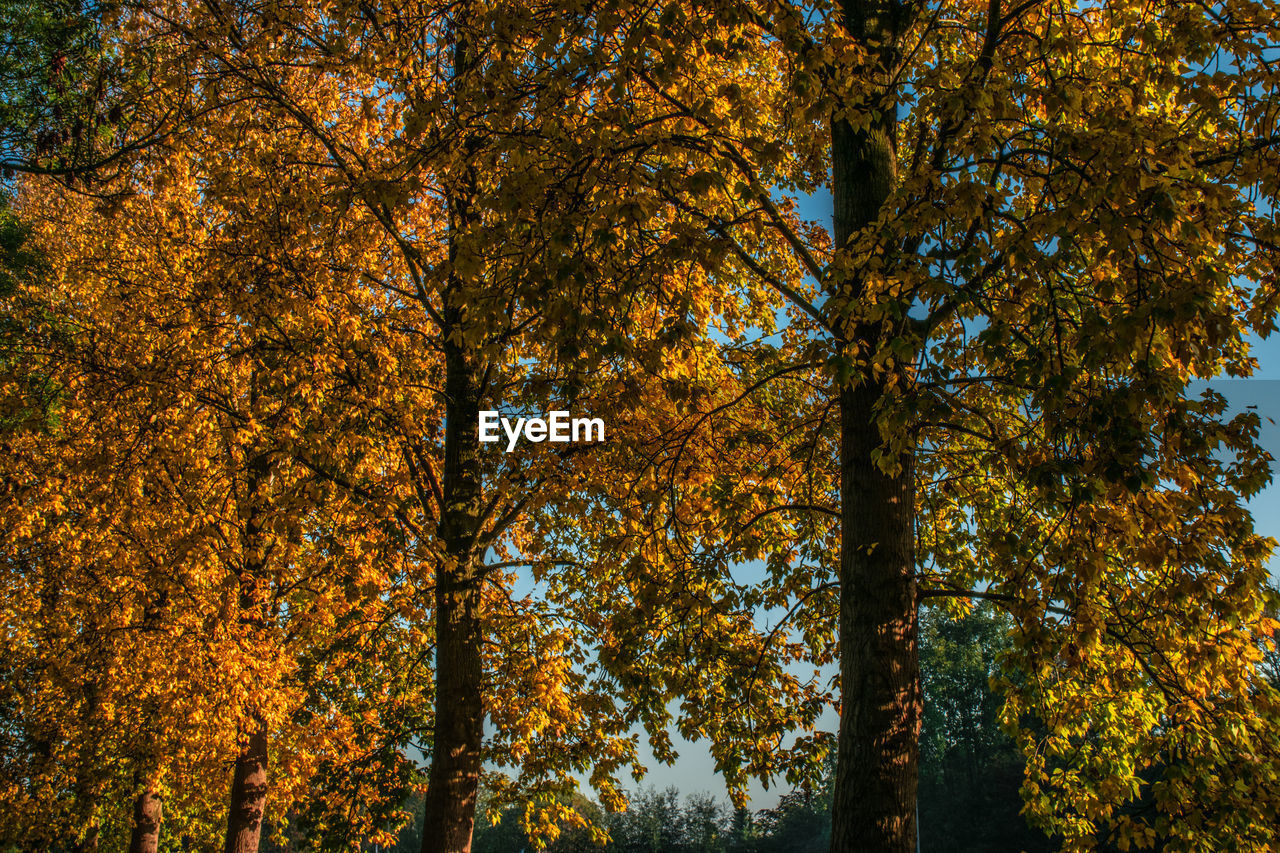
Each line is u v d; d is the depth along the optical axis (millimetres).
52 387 11758
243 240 9750
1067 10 6887
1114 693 7398
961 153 5352
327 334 9477
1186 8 5438
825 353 6770
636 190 5812
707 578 8758
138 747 13297
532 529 11578
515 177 5992
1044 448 5309
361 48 9289
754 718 9586
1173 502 5156
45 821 14016
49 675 12758
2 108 9617
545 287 5699
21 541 12672
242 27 9703
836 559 10203
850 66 5992
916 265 5102
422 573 12273
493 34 6746
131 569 12234
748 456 10141
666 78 5965
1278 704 5852
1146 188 4414
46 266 14031
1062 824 7473
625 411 8758
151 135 9516
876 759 5730
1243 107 5484
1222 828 5742
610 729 10641
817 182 9539
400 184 6836
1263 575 5078
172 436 10172
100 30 9672
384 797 16797
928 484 9273
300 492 10000
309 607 13875
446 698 10078
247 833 14578
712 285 9703
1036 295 5879
